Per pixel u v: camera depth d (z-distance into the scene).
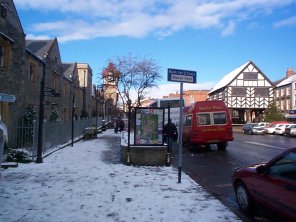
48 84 27.34
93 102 58.12
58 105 31.25
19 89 19.55
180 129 10.14
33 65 23.67
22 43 19.86
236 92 64.44
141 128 13.97
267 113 60.53
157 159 13.61
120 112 73.38
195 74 10.23
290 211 5.87
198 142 20.69
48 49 27.61
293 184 5.84
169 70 9.83
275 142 28.95
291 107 61.50
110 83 48.75
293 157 6.19
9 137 17.14
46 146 17.41
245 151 20.53
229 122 20.94
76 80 40.91
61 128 21.73
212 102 21.02
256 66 64.69
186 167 14.36
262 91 64.69
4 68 17.34
